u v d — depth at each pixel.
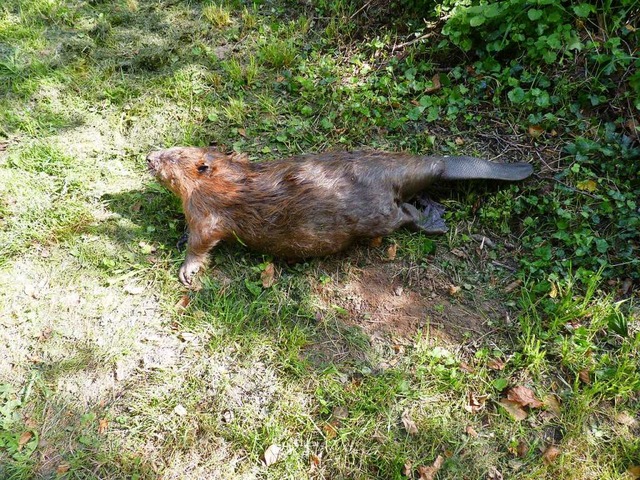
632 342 1.23
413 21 1.89
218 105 1.80
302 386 1.21
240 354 1.26
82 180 1.59
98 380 1.22
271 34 2.03
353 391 1.20
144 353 1.26
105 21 2.11
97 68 1.92
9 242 1.44
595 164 1.48
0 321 1.31
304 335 1.28
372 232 1.38
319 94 1.78
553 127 1.57
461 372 1.22
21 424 1.16
